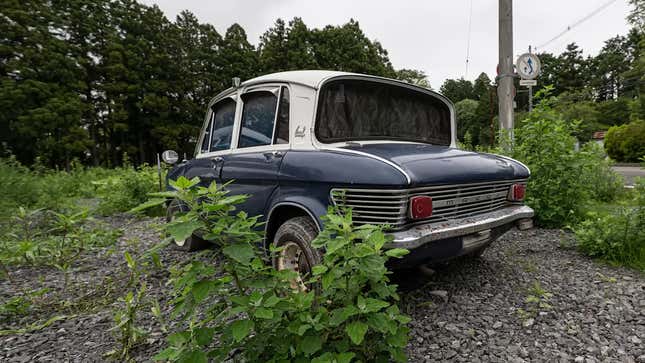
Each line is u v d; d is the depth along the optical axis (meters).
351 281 1.55
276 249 1.80
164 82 34.91
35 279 3.53
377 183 2.07
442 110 3.66
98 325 2.53
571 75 63.28
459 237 2.43
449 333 2.23
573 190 4.63
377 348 1.62
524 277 3.12
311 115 2.66
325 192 2.35
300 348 1.45
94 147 32.00
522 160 4.91
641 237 3.45
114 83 32.16
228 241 1.49
